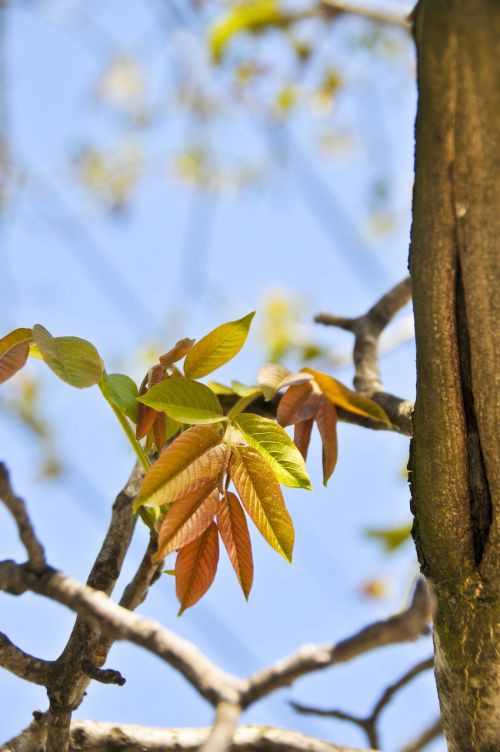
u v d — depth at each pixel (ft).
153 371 5.83
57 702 5.82
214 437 5.68
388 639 5.14
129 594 5.91
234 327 5.86
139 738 6.14
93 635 5.79
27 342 5.79
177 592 5.69
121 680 5.71
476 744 5.67
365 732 6.19
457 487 5.58
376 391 6.46
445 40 5.37
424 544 5.65
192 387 5.73
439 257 5.48
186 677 5.20
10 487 5.28
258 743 6.15
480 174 5.41
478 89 5.37
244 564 5.69
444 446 5.56
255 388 6.23
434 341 5.51
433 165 5.44
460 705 5.66
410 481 5.71
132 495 6.03
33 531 5.31
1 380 5.74
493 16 5.33
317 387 6.11
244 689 5.17
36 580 5.32
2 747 5.93
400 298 6.77
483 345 5.48
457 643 5.63
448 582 5.62
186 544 5.68
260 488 5.66
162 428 5.82
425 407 5.57
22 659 5.79
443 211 5.45
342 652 5.15
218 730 5.12
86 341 5.77
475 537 5.60
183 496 5.64
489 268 5.44
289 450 5.71
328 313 6.79
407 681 6.18
